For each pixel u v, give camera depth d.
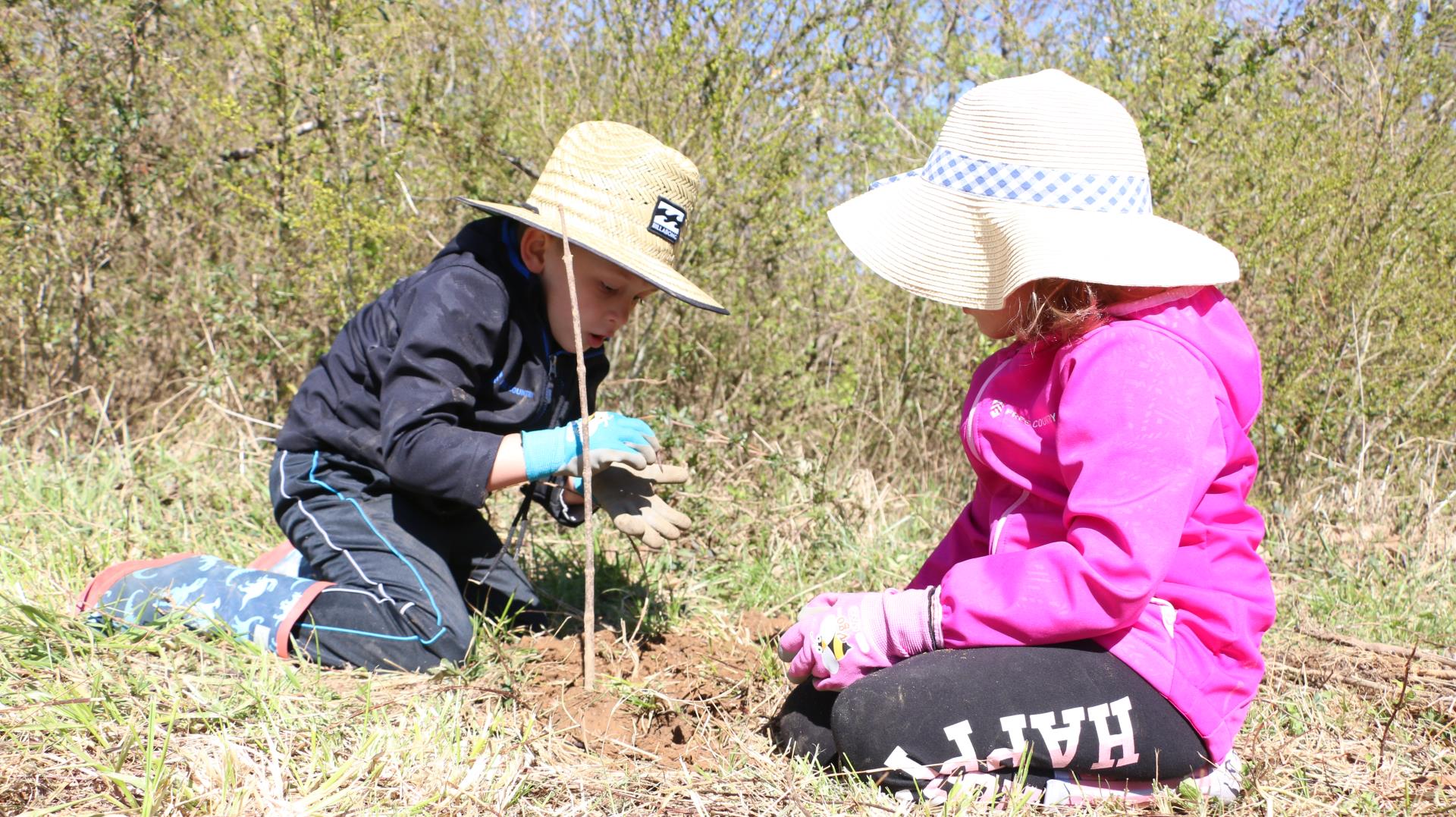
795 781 2.08
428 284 2.50
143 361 4.94
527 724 2.15
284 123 4.54
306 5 4.36
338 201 4.38
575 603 3.07
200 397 4.48
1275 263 4.92
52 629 2.33
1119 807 2.01
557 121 4.55
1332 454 4.90
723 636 2.92
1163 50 4.70
